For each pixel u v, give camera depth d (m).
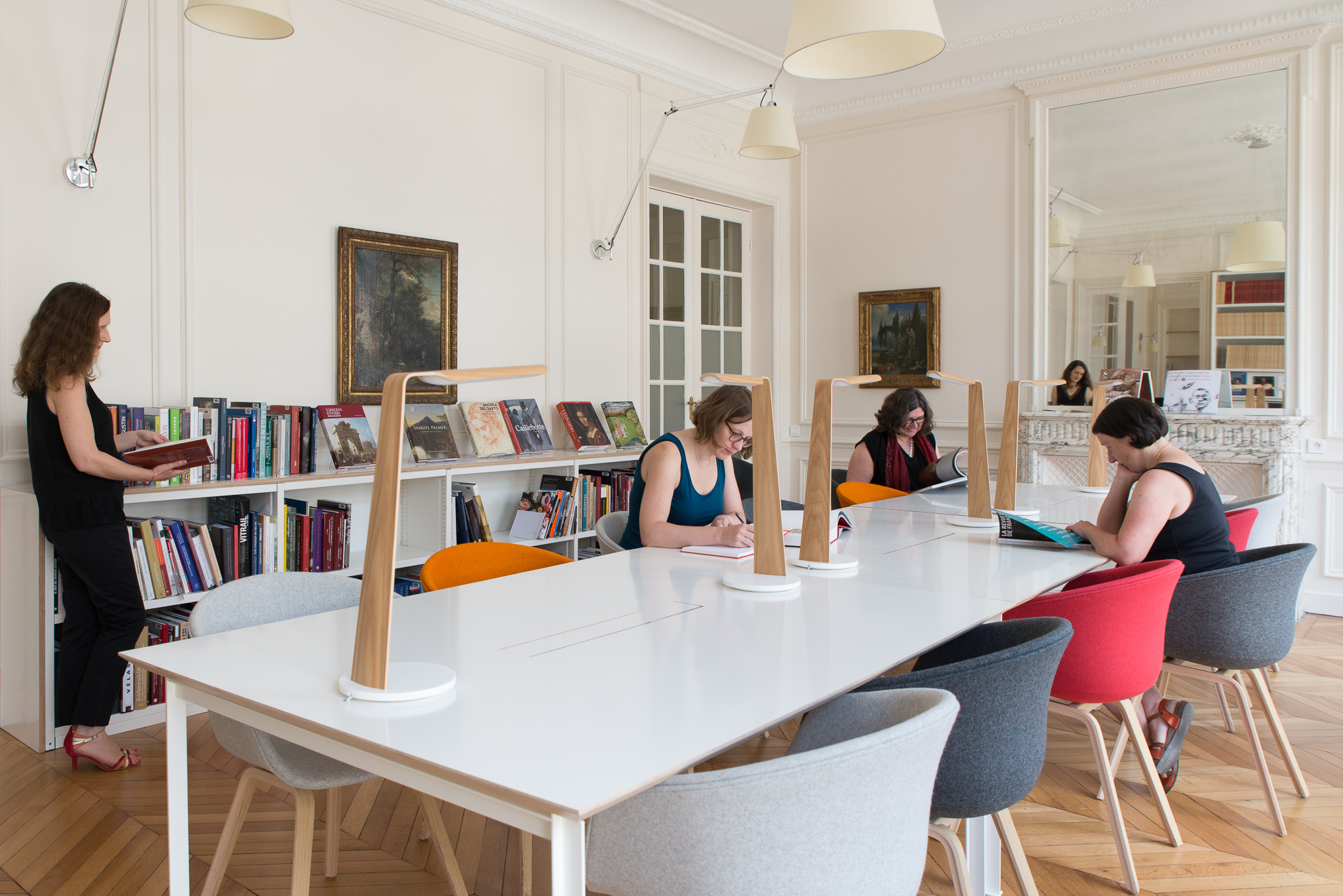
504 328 4.85
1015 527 2.86
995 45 5.73
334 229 4.09
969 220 6.07
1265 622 2.49
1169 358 5.39
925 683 1.54
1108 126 5.54
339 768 1.76
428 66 4.45
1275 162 5.05
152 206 3.49
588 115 5.27
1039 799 2.73
